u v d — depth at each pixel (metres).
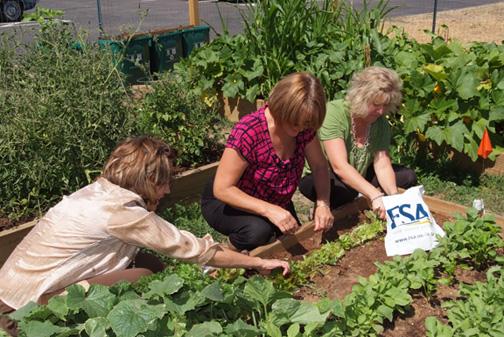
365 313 2.73
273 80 7.05
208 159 5.61
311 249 3.62
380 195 3.62
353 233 3.71
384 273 3.03
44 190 4.61
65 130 4.49
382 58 6.30
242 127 3.29
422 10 19.91
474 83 5.46
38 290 2.71
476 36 15.22
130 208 2.65
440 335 2.67
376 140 4.02
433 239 3.48
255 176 3.43
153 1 23.31
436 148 5.96
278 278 3.08
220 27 15.42
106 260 2.79
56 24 5.40
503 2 22.20
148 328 2.17
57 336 2.20
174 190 5.04
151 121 5.38
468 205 5.26
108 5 21.75
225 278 3.07
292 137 3.38
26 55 5.25
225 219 3.62
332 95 6.61
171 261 3.99
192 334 2.25
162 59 9.86
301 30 7.02
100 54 5.07
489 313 2.74
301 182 4.20
